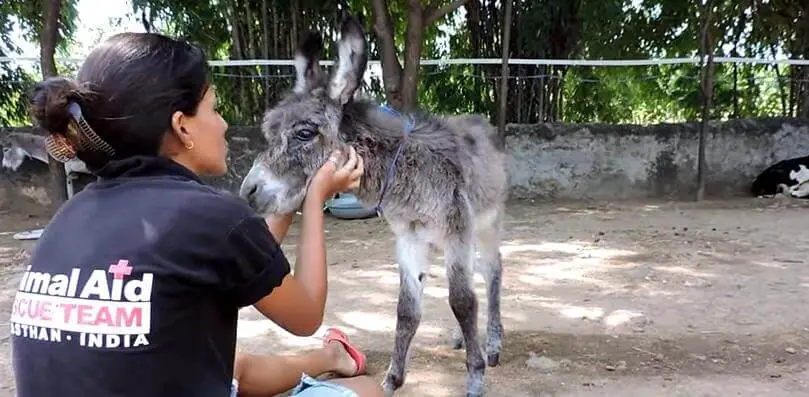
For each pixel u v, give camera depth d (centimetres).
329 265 584
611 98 1016
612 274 544
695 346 387
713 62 906
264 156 275
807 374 346
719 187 976
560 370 357
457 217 307
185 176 149
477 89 995
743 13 984
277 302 159
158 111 145
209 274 137
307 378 214
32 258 142
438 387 341
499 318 381
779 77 1023
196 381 139
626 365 362
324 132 274
